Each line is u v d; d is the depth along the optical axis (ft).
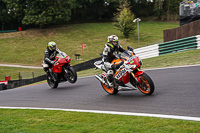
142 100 33.37
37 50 254.06
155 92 37.27
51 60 53.57
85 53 236.22
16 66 199.11
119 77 36.17
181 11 118.11
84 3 408.26
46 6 327.67
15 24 389.80
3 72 176.04
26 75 144.66
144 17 421.59
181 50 91.09
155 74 55.77
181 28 104.17
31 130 24.75
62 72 52.90
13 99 47.96
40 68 190.90
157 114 26.13
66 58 51.55
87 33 320.29
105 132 22.16
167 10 412.36
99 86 50.21
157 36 287.89
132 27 286.46
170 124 22.29
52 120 27.86
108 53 37.60
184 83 41.32
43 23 328.70
